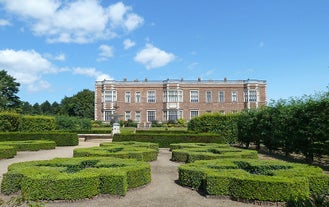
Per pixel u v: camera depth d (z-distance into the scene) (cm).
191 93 5712
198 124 2580
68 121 3609
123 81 5709
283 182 765
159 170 1268
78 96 8119
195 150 1529
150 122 5600
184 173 971
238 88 5694
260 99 5612
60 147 2248
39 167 976
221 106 5678
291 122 1606
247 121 2303
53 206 758
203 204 777
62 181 794
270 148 1969
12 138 2309
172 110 5622
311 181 848
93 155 1347
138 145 1781
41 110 10731
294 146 1598
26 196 792
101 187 847
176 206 758
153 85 5722
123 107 5659
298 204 398
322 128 1342
